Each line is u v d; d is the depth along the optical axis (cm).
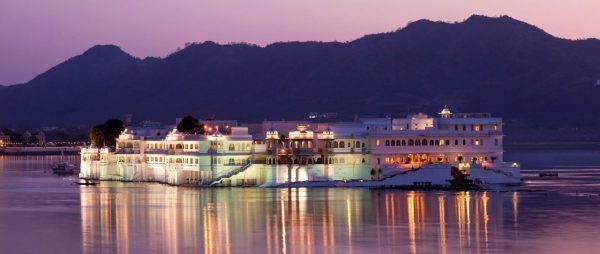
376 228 18388
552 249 15988
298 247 16288
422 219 19625
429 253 15662
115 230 18450
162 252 15938
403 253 15688
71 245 16750
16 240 17350
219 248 16238
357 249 16075
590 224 18862
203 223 19200
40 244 16888
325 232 17912
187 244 16662
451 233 17725
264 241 16912
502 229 18225
